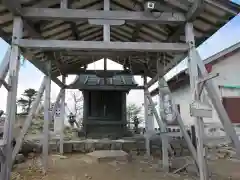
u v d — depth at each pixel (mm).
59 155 6727
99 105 9266
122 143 7477
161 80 4914
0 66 3004
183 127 4121
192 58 3264
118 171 4793
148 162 5785
